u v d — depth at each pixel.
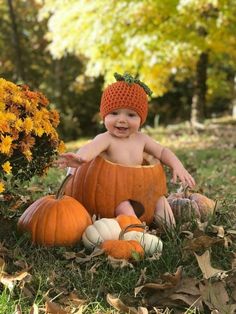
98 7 13.64
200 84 16.53
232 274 3.34
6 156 3.49
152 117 25.17
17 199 4.39
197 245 3.63
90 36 13.94
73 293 3.11
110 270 3.45
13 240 3.79
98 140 3.99
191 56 14.84
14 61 25.19
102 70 14.90
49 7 15.12
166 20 13.94
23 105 3.62
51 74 25.31
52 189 5.50
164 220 4.00
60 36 14.49
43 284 3.20
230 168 8.18
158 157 4.19
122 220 3.78
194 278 3.26
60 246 3.72
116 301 2.95
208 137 13.80
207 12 14.36
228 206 4.71
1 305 2.88
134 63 14.30
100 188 3.94
